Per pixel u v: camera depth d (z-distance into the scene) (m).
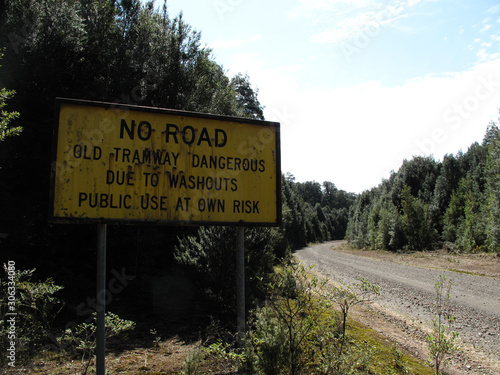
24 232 7.71
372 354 4.64
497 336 7.39
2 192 7.50
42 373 4.06
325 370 3.89
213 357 4.37
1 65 7.91
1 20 8.48
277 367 3.43
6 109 7.52
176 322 6.12
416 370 5.05
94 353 4.63
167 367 4.31
